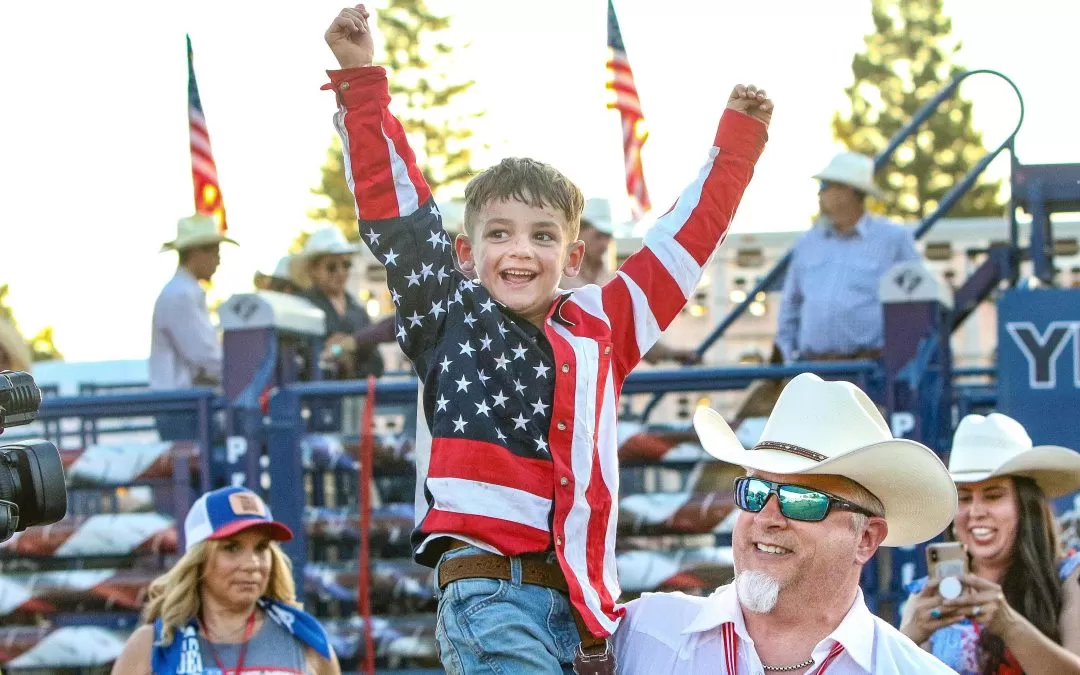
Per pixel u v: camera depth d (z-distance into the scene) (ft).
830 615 11.54
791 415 11.80
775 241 35.24
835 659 11.40
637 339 11.66
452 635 10.80
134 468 22.08
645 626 12.03
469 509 10.84
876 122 163.84
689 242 11.84
